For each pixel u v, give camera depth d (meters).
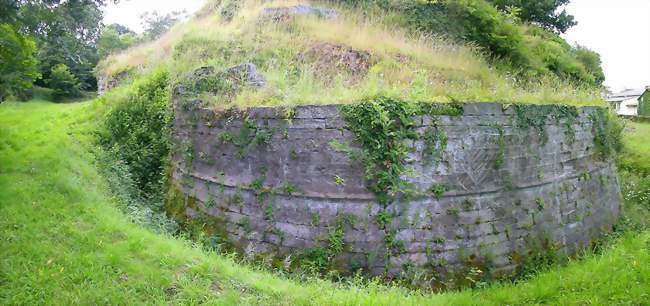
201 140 8.30
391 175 6.47
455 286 6.54
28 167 7.96
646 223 10.02
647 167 12.46
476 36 14.79
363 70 10.95
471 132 6.95
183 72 11.02
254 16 14.11
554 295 5.64
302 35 12.36
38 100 21.95
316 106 6.73
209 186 7.91
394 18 14.41
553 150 8.05
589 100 10.07
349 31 12.61
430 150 6.66
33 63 9.41
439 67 11.35
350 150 6.55
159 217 8.11
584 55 21.05
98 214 6.58
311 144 6.75
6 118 13.08
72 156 9.45
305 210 6.75
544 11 20.42
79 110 13.47
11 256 5.00
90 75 26.47
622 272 5.95
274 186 7.00
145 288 4.75
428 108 6.70
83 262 5.09
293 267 6.61
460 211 6.80
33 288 4.51
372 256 6.44
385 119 6.43
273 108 7.05
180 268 5.31
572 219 8.23
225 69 9.18
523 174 7.48
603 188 9.35
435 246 6.62
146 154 10.33
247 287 5.13
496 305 5.49
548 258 7.49
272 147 7.04
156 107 10.98
